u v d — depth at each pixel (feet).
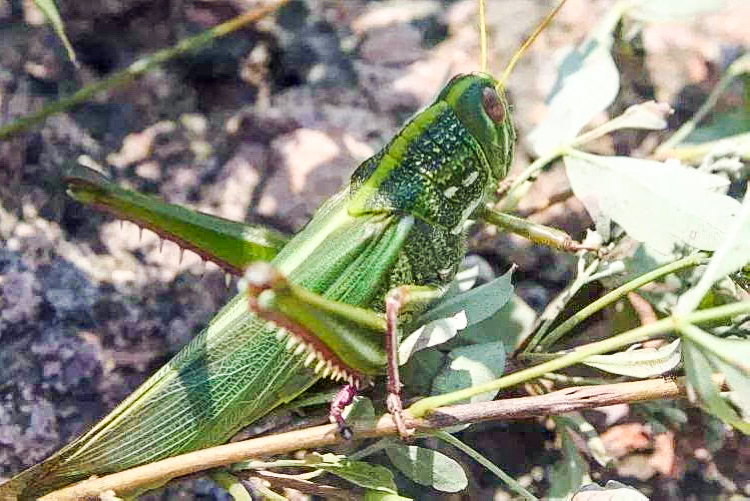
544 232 0.92
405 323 0.88
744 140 0.96
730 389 0.85
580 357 0.84
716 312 0.82
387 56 1.03
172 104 1.02
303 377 0.87
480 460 0.87
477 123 0.90
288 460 0.87
